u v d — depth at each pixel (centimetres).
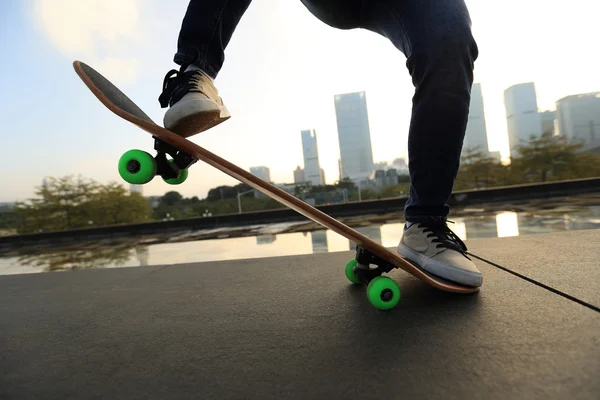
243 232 1207
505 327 84
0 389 72
